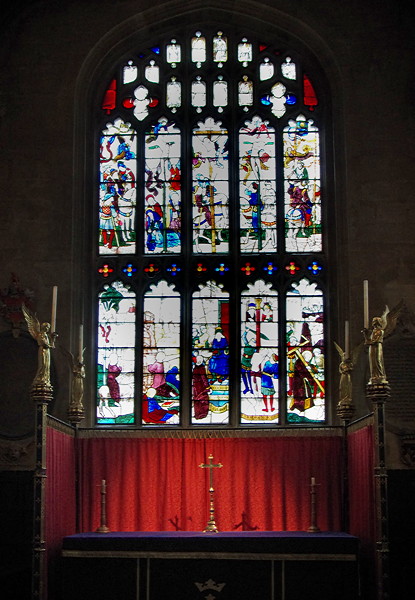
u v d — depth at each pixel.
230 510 18.94
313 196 21.89
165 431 19.25
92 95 22.41
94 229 21.75
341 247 20.97
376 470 15.46
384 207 20.80
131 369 21.03
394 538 19.08
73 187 21.22
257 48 22.91
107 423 20.77
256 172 22.08
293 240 21.64
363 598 16.86
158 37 22.95
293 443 19.09
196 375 20.98
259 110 22.45
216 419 20.75
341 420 19.86
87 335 21.11
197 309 21.31
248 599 16.03
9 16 21.89
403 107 21.34
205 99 22.61
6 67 21.83
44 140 21.42
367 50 21.77
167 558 16.22
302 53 22.61
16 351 20.36
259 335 21.14
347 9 22.09
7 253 20.83
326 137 22.06
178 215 21.88
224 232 21.73
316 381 20.86
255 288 21.39
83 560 16.23
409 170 20.97
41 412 15.85
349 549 16.08
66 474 17.84
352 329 20.28
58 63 21.91
